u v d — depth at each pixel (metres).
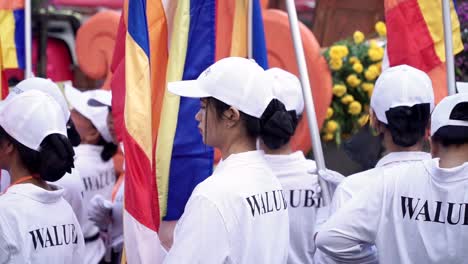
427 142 6.32
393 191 4.94
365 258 5.10
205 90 4.71
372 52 8.62
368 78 8.64
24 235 4.87
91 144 8.20
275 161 6.15
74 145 6.56
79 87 13.45
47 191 5.08
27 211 4.94
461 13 8.82
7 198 4.96
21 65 7.35
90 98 8.13
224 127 4.74
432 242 4.79
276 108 4.79
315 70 8.63
